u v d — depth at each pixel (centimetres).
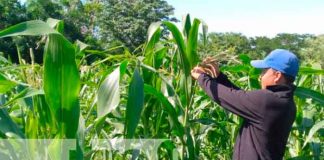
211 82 336
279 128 332
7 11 4462
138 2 5106
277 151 339
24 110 297
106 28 5131
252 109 330
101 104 250
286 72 337
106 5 5375
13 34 212
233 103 334
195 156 350
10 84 239
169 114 320
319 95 355
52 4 4794
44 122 246
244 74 533
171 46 378
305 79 476
